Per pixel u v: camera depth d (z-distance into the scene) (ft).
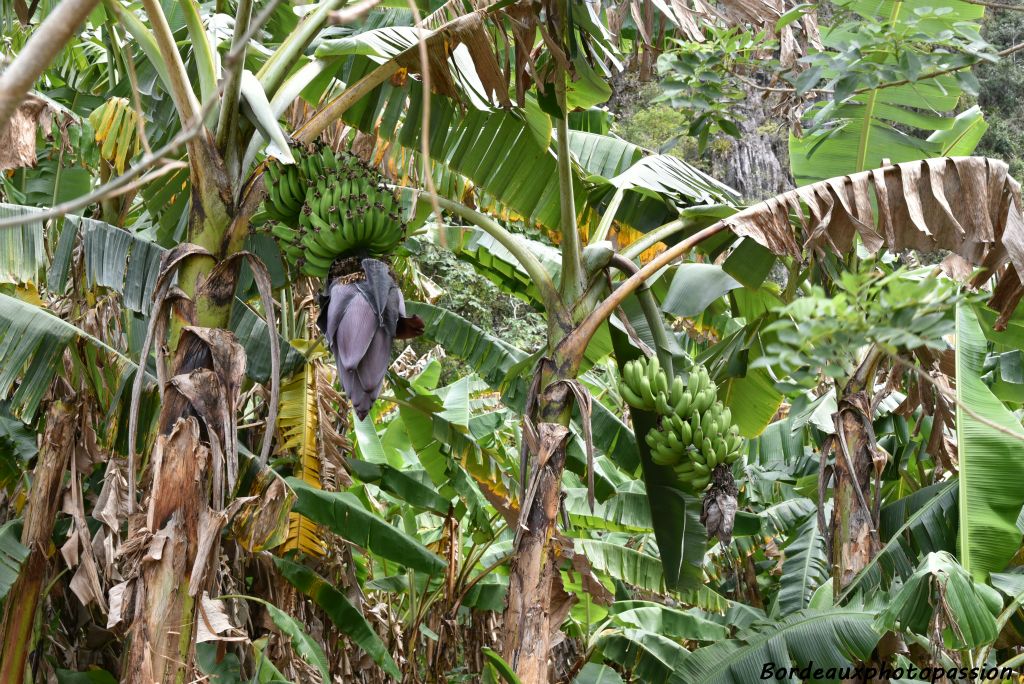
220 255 9.98
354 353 10.09
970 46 13.79
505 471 20.11
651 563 21.56
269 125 9.62
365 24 15.80
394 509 25.59
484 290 43.42
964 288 15.16
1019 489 14.65
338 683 19.66
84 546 12.73
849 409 15.56
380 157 16.39
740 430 19.30
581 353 13.84
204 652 14.94
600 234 15.19
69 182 15.83
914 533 16.10
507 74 13.33
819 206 13.52
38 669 14.73
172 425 9.41
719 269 16.08
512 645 13.09
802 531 23.25
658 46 15.42
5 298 12.26
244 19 9.75
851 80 13.84
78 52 20.38
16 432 14.98
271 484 13.98
